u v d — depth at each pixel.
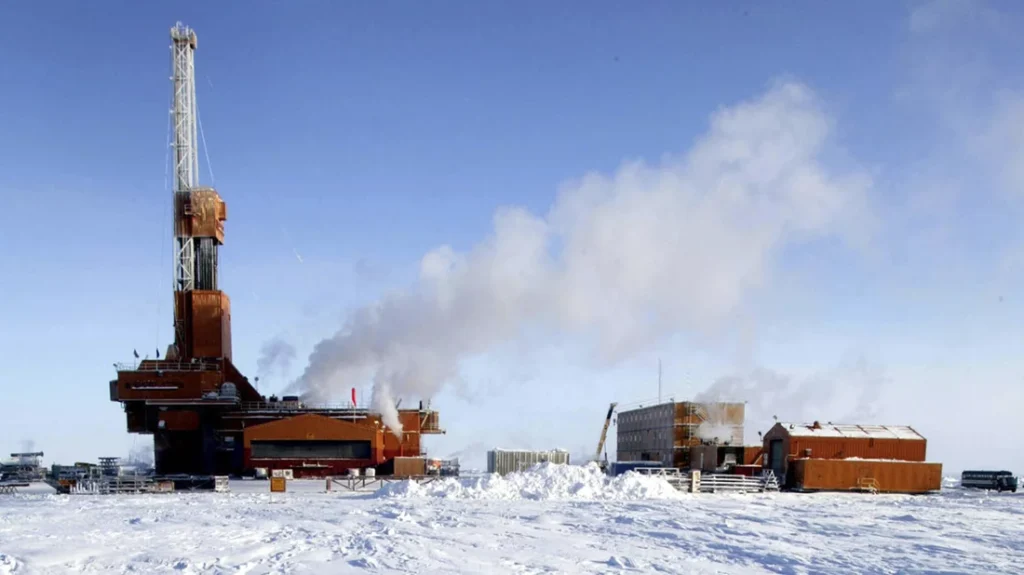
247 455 70.06
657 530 28.56
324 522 29.77
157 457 76.62
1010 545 25.25
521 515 33.91
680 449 70.88
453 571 18.94
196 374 74.44
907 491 59.22
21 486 68.44
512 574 18.81
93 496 48.44
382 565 19.52
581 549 23.33
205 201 80.75
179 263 80.56
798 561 21.59
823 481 58.53
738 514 35.38
